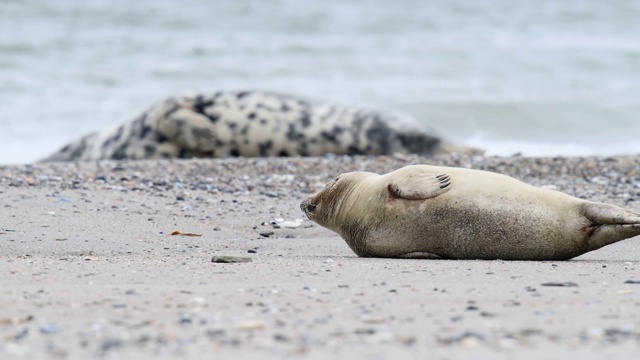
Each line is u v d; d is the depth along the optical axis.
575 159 43.78
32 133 64.50
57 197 33.16
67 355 13.38
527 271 21.81
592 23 117.38
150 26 106.88
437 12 122.12
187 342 14.23
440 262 23.81
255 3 121.81
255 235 30.02
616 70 90.25
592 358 13.20
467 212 24.17
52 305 17.41
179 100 55.28
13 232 27.48
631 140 65.56
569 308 17.14
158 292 18.80
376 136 54.59
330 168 42.81
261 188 37.75
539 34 109.81
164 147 54.66
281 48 97.19
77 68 85.12
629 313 16.69
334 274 21.36
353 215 26.02
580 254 23.81
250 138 54.66
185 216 31.84
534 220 23.62
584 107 74.50
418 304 17.56
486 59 95.00
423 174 25.06
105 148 55.75
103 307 17.22
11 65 85.12
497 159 44.16
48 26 104.06
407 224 24.80
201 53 93.81
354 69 89.25
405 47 100.25
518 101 75.25
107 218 30.52
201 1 122.31
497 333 14.93
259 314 16.58
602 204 23.31
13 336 14.84
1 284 19.84
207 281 20.27
